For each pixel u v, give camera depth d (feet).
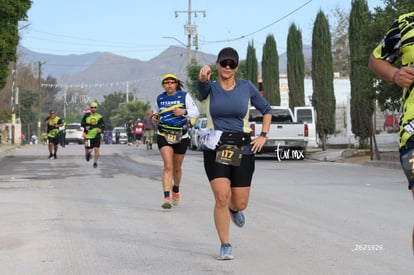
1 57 95.25
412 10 69.05
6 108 216.13
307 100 173.17
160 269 22.61
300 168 70.90
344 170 67.56
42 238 28.50
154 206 39.14
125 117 378.32
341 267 22.49
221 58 23.47
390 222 31.99
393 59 17.26
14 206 38.96
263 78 136.77
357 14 94.02
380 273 21.54
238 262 23.58
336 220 32.78
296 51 124.06
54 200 42.09
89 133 72.28
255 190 47.26
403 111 16.80
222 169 23.45
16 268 22.88
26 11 92.68
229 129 23.44
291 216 34.27
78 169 70.13
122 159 89.71
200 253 25.26
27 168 71.97
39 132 274.98
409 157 16.26
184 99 38.83
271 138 85.97
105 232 29.99
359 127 95.81
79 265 23.31
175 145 38.52
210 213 36.01
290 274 21.65
